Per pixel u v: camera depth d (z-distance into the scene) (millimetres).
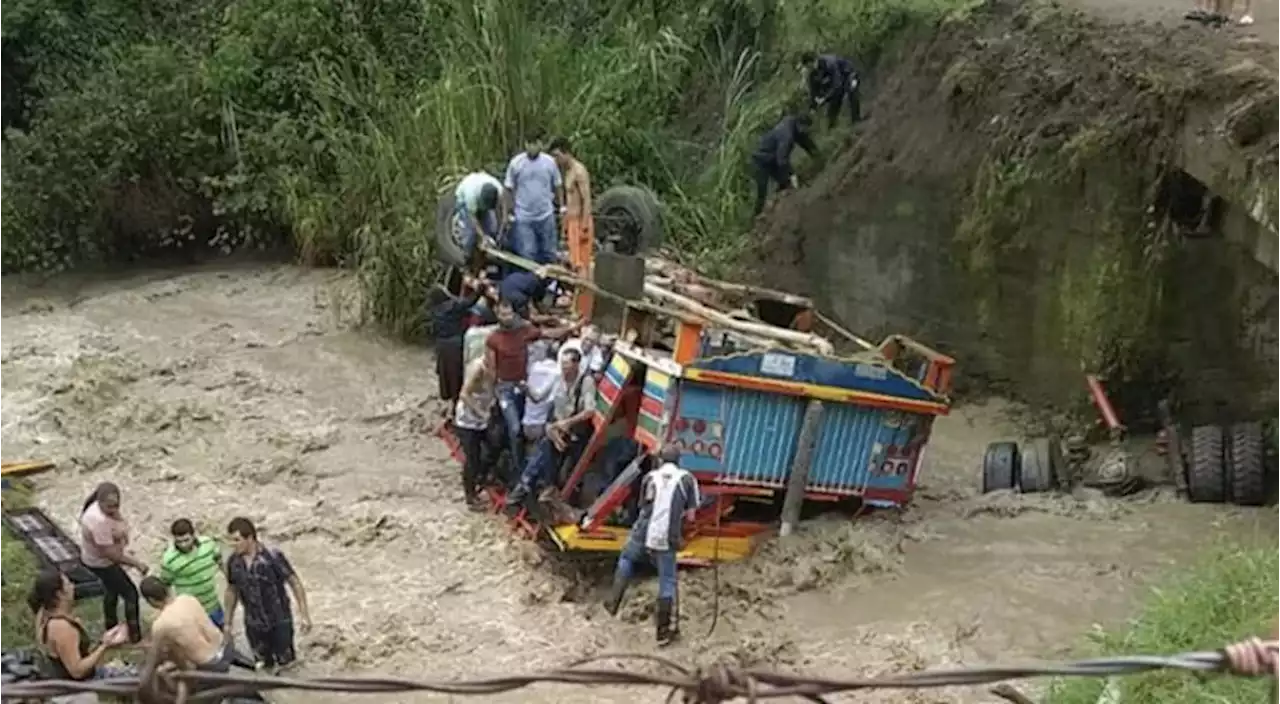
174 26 26875
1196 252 16297
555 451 13945
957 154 18312
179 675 3102
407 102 22938
